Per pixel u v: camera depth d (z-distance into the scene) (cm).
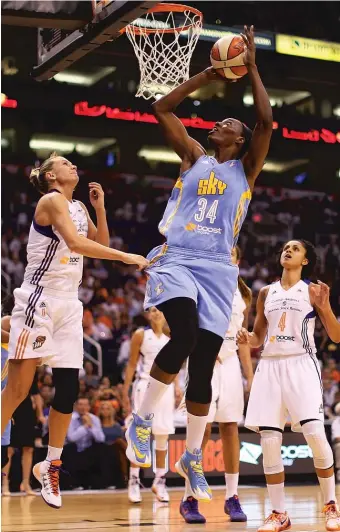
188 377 384
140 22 558
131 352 723
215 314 368
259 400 468
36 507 644
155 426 692
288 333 470
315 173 1827
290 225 1842
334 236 1844
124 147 1700
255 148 381
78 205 427
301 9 1560
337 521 453
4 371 516
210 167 379
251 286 1634
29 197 1648
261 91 378
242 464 834
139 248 1742
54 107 1501
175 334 354
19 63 1452
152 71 536
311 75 1534
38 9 493
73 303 410
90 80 1568
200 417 383
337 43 1498
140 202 1791
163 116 387
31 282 406
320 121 1684
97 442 843
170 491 789
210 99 1612
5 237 1542
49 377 920
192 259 369
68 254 406
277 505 461
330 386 1150
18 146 1616
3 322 562
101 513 596
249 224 1820
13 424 754
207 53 1287
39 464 409
